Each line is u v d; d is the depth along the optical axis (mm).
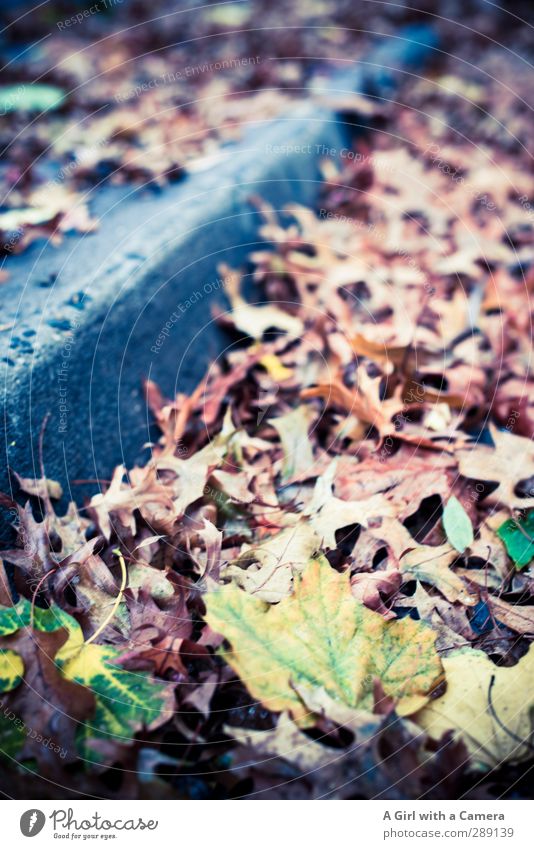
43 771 526
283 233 955
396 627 568
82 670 551
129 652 560
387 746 532
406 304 876
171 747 541
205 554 618
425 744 532
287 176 1037
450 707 543
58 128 1101
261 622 559
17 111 1148
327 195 1143
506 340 839
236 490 650
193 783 537
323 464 690
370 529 631
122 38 1690
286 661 549
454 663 565
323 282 906
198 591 593
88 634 568
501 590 609
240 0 2096
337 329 822
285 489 673
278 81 1471
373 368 764
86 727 534
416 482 672
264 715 558
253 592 588
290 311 859
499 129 1580
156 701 546
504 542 632
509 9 2398
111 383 708
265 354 790
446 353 810
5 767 527
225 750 543
